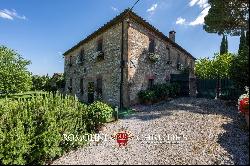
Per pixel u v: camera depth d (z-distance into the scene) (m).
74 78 22.12
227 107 12.45
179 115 10.57
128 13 13.74
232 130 7.74
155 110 12.31
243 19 11.84
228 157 5.86
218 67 27.73
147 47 15.93
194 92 19.33
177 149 6.62
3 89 18.75
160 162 5.90
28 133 6.85
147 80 15.85
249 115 7.09
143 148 6.91
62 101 9.02
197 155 6.12
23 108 7.78
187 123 9.02
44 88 30.86
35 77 31.45
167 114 10.98
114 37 15.12
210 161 5.75
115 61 14.85
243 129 7.77
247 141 6.68
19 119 7.02
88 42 19.06
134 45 14.51
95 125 9.04
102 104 9.19
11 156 6.40
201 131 7.89
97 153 6.83
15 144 6.40
